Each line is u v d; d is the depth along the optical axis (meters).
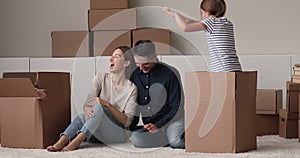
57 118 3.22
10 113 3.16
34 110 3.10
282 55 4.14
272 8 4.37
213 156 2.76
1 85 3.07
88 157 2.76
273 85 4.16
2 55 4.58
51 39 4.50
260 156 2.77
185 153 2.88
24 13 4.59
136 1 4.49
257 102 3.84
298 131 3.48
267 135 3.83
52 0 4.56
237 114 2.87
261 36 4.38
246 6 4.40
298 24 4.34
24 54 4.58
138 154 2.85
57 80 3.23
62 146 3.04
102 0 4.21
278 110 3.81
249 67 4.18
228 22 3.21
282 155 2.81
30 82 3.04
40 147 3.10
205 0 3.26
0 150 3.04
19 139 3.14
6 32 4.59
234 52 3.21
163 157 2.74
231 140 2.87
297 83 3.63
